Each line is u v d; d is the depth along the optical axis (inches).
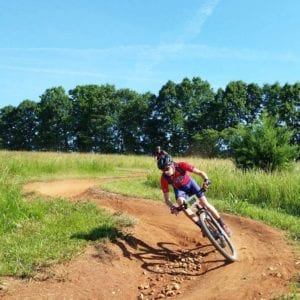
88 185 660.1
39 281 255.9
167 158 309.0
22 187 525.7
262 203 486.6
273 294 231.6
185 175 312.8
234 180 552.4
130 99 3243.1
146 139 3181.6
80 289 255.6
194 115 3031.5
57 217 378.9
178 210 303.3
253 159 695.1
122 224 363.9
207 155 2491.4
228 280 263.6
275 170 673.6
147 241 345.7
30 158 818.8
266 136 697.6
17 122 3425.2
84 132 3129.9
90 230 340.8
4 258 281.0
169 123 3029.0
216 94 2957.7
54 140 3191.4
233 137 725.3
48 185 631.8
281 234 351.9
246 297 233.8
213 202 480.7
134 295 266.4
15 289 243.8
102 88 3248.0
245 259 298.0
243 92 2869.1
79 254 295.0
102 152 3120.1
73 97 3272.6
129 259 309.3
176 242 356.8
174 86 3088.1
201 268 298.5
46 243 311.1
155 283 281.6
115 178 781.9
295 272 262.5
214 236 299.0
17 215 359.9
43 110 3250.5
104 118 3093.0
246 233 364.8
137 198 517.3
